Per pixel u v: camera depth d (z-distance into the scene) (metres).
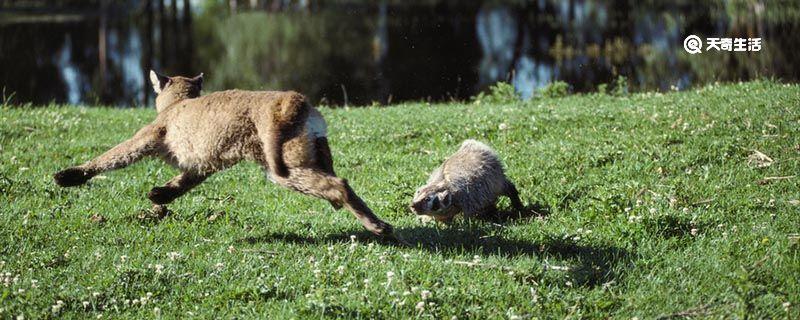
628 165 11.34
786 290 7.63
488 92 25.31
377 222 7.76
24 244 8.96
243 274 8.16
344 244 8.96
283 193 11.20
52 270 8.27
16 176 11.74
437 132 14.00
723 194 10.11
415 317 7.23
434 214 9.73
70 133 14.77
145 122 15.98
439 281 7.89
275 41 40.31
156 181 11.55
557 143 12.77
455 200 9.77
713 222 9.27
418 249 8.88
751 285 7.57
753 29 32.09
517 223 9.79
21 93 27.36
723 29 34.91
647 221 9.10
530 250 8.85
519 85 25.39
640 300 7.63
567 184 10.91
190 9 51.03
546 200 10.42
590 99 16.83
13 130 14.56
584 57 31.03
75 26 45.81
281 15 51.00
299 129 7.97
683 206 9.79
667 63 27.41
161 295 7.79
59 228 9.50
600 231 9.20
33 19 48.59
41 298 7.62
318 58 34.97
